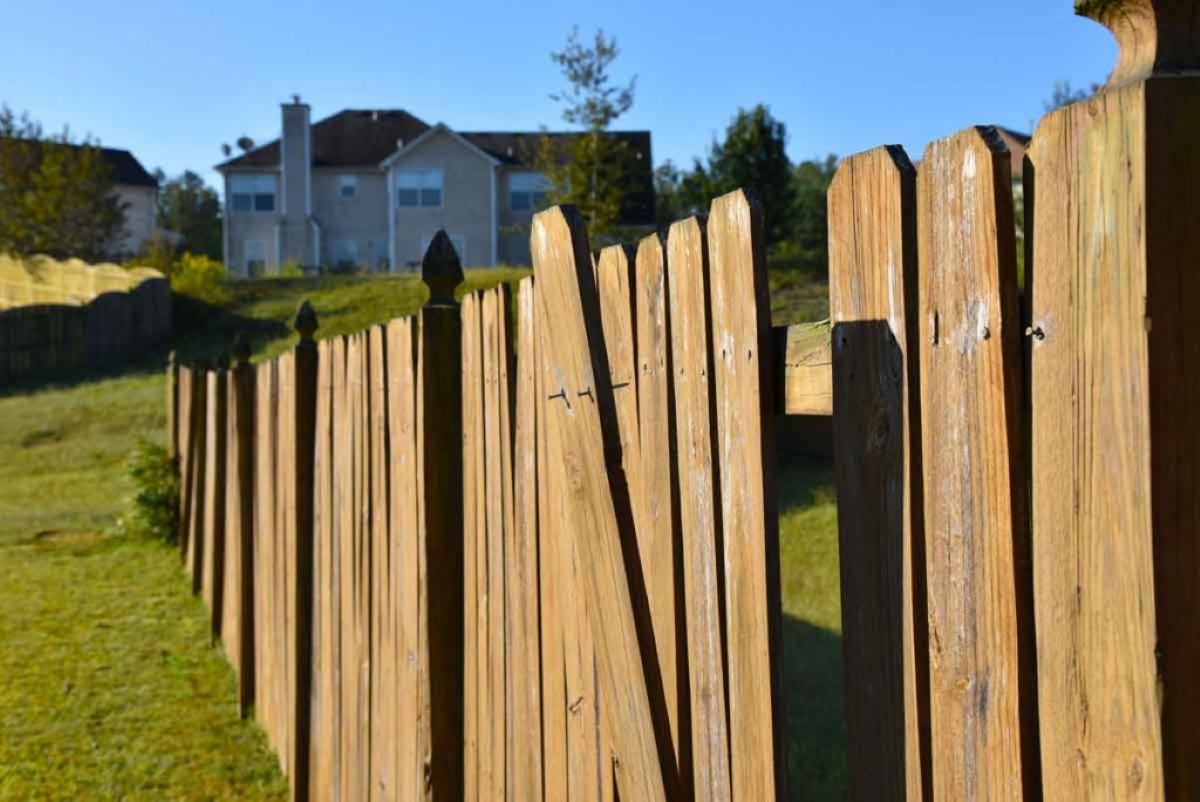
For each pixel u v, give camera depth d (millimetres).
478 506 2695
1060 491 1052
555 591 2188
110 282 26422
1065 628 1049
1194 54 993
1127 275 975
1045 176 1073
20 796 4477
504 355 2469
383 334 3336
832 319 1418
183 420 9344
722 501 1618
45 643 6707
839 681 4965
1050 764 1071
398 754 3135
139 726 5258
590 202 24672
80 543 10047
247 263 40031
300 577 4332
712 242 1624
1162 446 953
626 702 1842
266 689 5102
